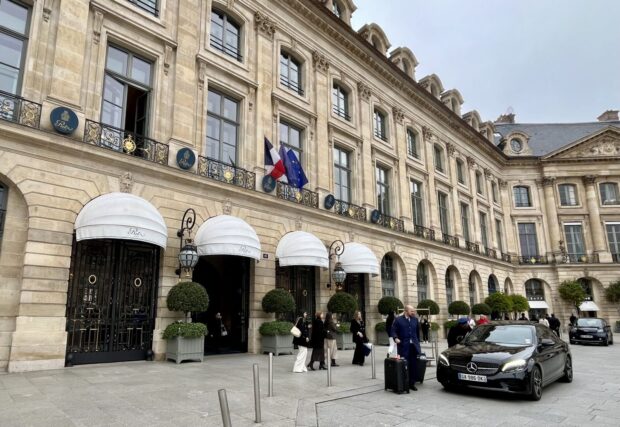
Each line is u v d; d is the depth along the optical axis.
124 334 11.80
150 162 12.62
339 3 23.53
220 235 13.11
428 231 26.86
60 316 10.38
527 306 31.58
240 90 16.53
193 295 12.00
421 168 27.50
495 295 29.61
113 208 10.89
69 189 11.04
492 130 40.97
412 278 24.16
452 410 7.19
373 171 23.19
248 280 15.65
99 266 11.59
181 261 12.33
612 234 39.88
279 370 11.10
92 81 12.18
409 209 25.34
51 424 5.61
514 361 8.12
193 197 13.87
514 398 8.28
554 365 9.37
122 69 13.35
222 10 16.78
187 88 14.48
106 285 11.64
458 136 33.47
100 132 12.02
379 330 19.86
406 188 25.55
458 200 31.59
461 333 11.47
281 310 14.50
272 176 16.50
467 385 8.32
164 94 13.96
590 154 41.06
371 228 21.36
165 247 11.94
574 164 41.09
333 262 18.81
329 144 20.50
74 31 11.85
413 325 9.42
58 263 10.54
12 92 10.85
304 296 17.73
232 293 16.33
